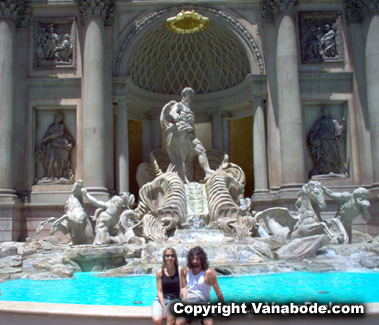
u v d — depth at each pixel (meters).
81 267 14.69
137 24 24.50
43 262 15.31
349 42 24.67
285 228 18.94
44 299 9.79
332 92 24.30
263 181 23.58
